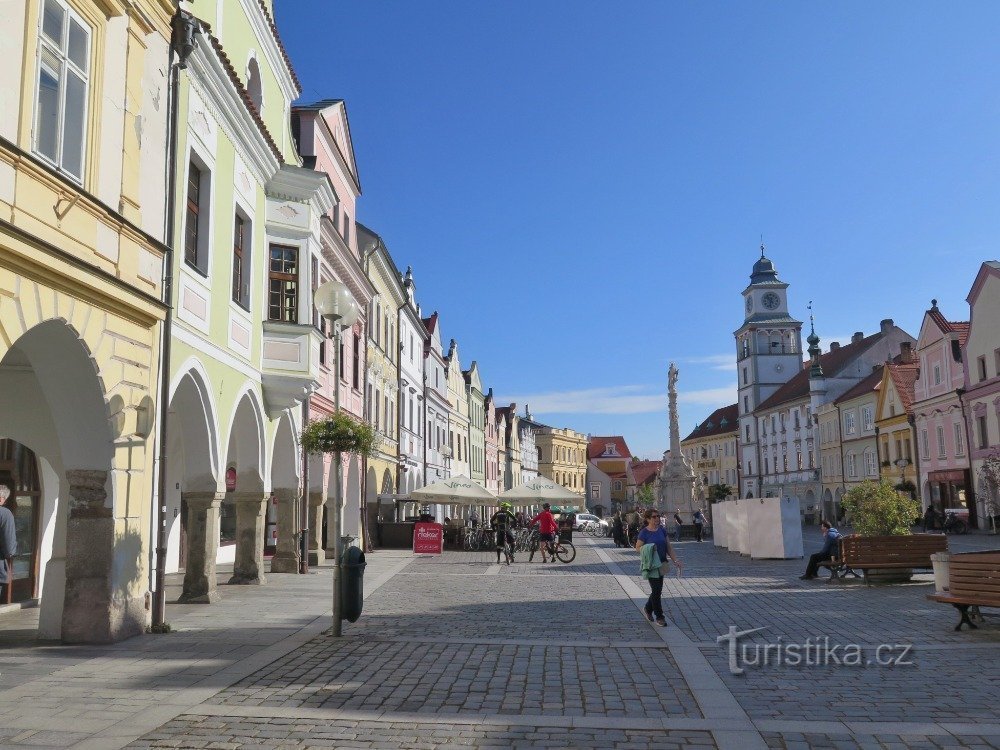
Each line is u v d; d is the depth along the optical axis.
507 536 25.77
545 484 37.88
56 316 9.25
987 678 8.71
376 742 6.52
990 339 47.31
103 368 10.41
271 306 19.06
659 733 6.75
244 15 17.53
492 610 14.34
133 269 11.19
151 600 11.83
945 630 11.84
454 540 36.06
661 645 10.70
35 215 8.73
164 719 7.11
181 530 22.80
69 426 10.57
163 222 12.34
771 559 26.47
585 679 8.70
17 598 14.45
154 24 12.01
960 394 50.19
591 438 139.12
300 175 19.17
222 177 15.62
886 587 17.72
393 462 40.34
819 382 80.06
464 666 9.34
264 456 18.47
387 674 8.91
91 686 8.30
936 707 7.52
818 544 36.66
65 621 10.67
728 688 8.26
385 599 16.08
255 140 17.25
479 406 75.38
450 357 61.91
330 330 26.73
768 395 98.31
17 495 14.62
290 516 21.27
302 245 19.42
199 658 9.72
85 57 10.05
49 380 10.28
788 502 26.66
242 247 17.56
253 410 17.97
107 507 10.79
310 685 8.38
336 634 11.34
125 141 11.02
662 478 44.97
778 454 90.81
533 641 10.98
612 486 133.25
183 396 14.50
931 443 54.88
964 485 49.84
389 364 39.84
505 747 6.39
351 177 30.02
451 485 35.22
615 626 12.41
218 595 15.33
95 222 10.12
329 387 26.72
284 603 14.88
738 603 15.24
